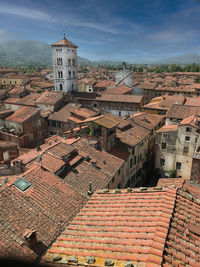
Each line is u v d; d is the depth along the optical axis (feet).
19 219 62.44
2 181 87.76
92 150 116.88
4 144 148.46
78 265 36.47
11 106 248.73
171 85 459.73
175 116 183.73
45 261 39.01
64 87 269.85
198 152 136.36
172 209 45.27
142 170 162.71
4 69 628.28
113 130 126.52
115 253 37.45
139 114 197.88
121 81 366.63
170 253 35.06
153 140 183.21
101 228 45.83
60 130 205.57
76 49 270.05
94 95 281.13
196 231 40.65
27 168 90.27
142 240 38.55
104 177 101.96
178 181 114.62
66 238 44.83
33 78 506.48
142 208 48.44
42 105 222.28
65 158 96.68
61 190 80.23
